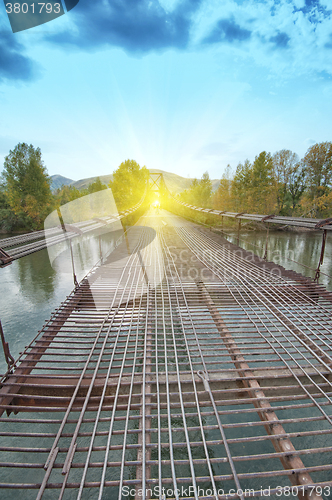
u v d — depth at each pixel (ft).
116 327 12.75
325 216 79.05
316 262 44.34
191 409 13.03
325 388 9.34
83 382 9.14
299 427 12.22
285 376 9.46
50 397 8.59
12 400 8.76
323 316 14.29
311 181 87.56
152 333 12.13
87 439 12.30
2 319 24.71
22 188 82.17
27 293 30.94
